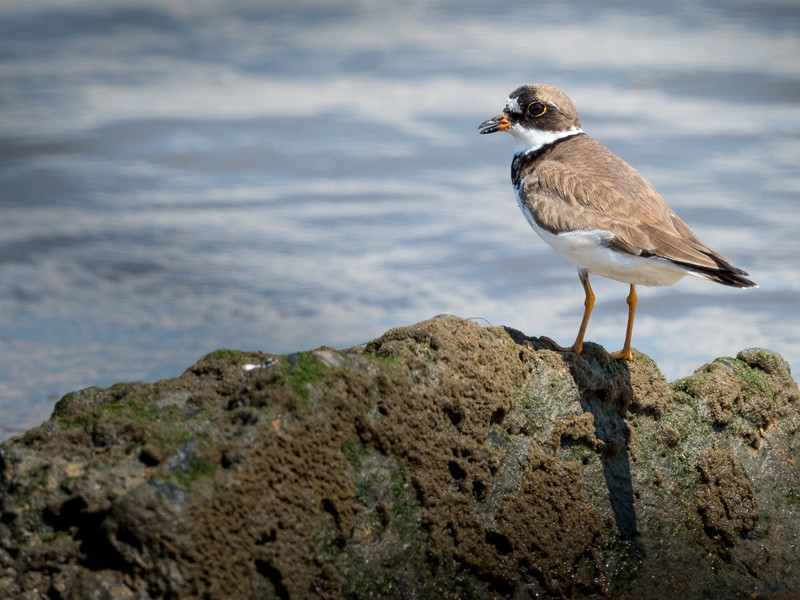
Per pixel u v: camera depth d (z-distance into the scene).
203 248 17.89
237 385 7.89
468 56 27.91
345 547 7.46
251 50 29.02
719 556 9.02
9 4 32.31
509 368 8.60
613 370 9.24
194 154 22.19
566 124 11.14
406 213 19.36
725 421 9.48
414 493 7.88
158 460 7.11
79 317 15.37
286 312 15.55
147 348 14.35
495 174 21.20
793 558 9.20
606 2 33.19
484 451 8.21
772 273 16.64
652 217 9.62
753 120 23.36
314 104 24.81
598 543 8.57
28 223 18.78
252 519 7.06
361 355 8.12
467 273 16.94
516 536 8.20
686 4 32.84
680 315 15.61
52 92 25.55
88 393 7.96
